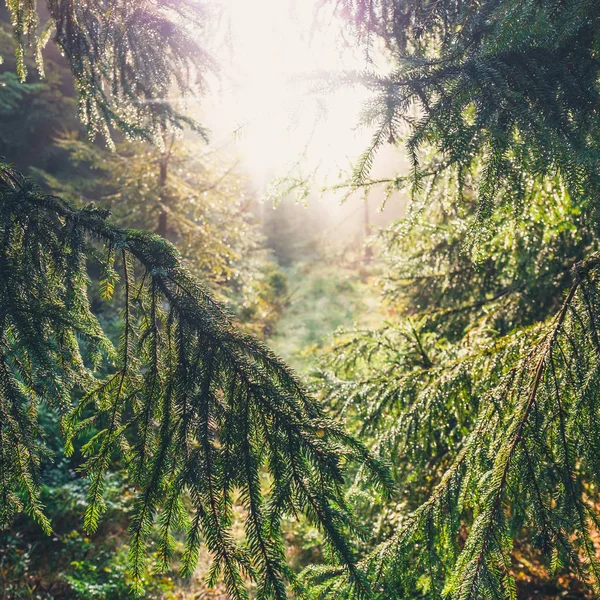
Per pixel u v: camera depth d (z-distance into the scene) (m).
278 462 1.71
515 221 2.14
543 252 4.02
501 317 4.52
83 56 2.37
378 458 1.79
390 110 2.10
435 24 2.55
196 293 1.97
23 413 1.76
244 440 1.74
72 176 11.91
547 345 2.31
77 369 1.88
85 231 1.99
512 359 2.70
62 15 2.27
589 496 2.74
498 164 2.00
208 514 1.70
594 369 2.11
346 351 4.38
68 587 5.31
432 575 2.46
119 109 2.57
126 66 2.44
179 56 2.43
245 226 9.76
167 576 5.60
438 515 2.43
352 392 3.54
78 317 1.89
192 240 8.71
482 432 2.41
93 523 1.86
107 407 1.89
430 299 5.67
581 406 2.10
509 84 2.21
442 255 5.32
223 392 1.79
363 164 2.18
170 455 1.76
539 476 2.13
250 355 1.88
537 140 1.98
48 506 5.99
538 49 2.26
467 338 3.88
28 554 5.50
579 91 2.12
